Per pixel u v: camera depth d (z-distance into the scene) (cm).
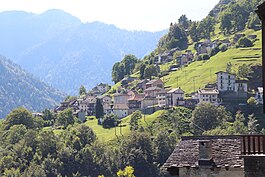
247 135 4962
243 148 4962
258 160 4844
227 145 6506
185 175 6538
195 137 6762
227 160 6356
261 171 4834
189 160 6550
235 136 6594
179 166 6544
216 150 6475
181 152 6688
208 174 6388
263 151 4903
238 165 6275
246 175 4884
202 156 6425
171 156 6725
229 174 6316
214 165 6338
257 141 5078
